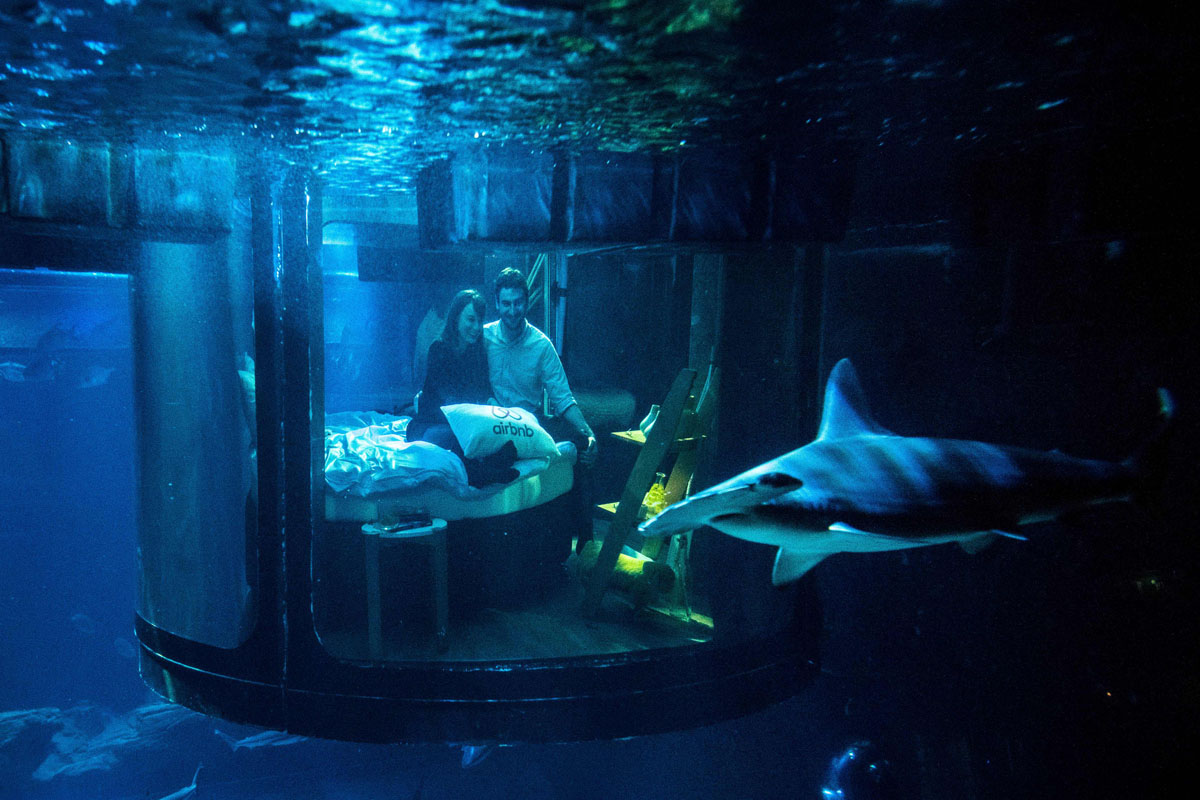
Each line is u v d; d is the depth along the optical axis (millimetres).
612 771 9000
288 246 4004
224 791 12391
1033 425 5172
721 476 5555
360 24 2277
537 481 5484
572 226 4211
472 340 5539
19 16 2209
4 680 26781
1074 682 5191
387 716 4164
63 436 28609
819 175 4551
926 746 5836
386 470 5000
